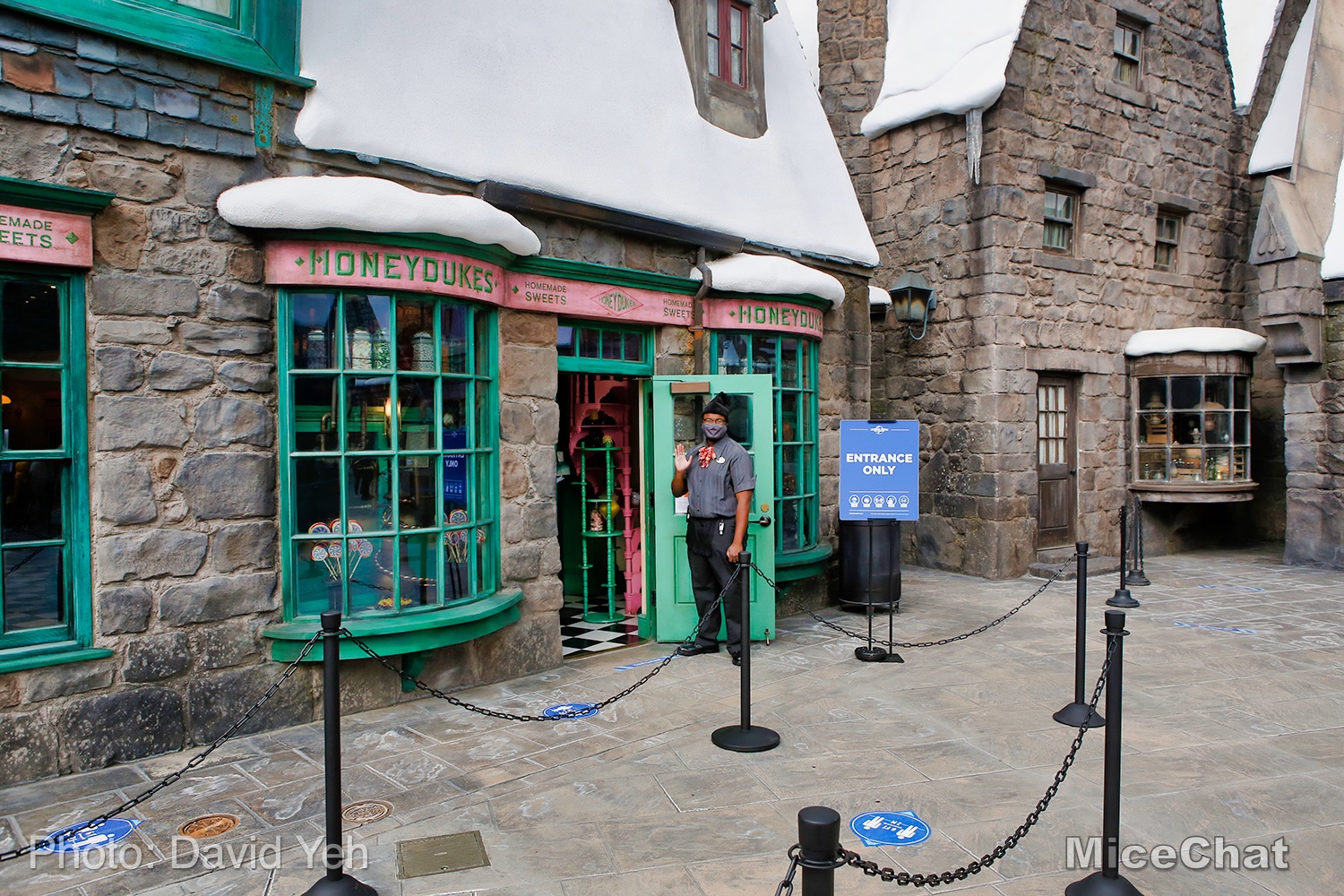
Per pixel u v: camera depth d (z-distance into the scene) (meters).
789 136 8.49
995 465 10.09
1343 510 10.37
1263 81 12.77
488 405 5.74
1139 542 9.59
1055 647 6.82
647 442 7.09
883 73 11.65
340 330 4.95
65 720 4.21
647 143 6.91
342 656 4.94
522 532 5.96
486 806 3.93
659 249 6.95
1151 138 11.56
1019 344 10.30
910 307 10.12
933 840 3.59
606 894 3.18
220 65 4.62
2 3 3.96
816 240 8.20
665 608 6.85
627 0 7.29
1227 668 6.20
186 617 4.57
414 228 4.89
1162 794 4.04
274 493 4.88
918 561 11.12
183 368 4.55
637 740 4.75
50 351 4.22
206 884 3.25
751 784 4.16
